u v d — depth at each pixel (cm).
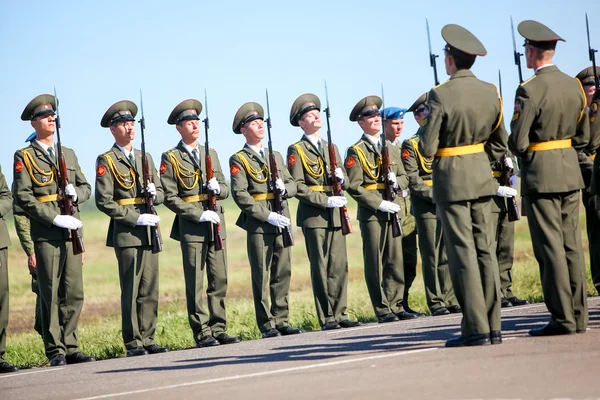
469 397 795
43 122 1482
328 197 1689
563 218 1178
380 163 1745
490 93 1137
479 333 1102
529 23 1187
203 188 1592
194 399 901
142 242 1518
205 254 1590
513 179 1867
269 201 1650
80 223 1471
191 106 1602
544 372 883
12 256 4950
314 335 1496
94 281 4438
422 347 1146
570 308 1155
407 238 1862
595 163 1447
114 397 966
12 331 2805
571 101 1170
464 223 1118
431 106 1115
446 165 1126
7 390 1130
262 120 1672
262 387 935
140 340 1529
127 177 1528
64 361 1453
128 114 1537
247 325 1870
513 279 2375
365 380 920
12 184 1474
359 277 3547
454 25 1152
